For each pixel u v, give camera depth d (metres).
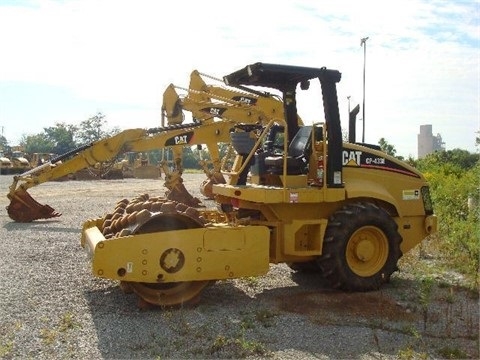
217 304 6.15
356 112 7.68
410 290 6.79
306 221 6.63
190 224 5.94
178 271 5.79
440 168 21.03
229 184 7.21
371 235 6.82
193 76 14.37
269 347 4.83
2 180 31.55
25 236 10.95
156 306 5.91
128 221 5.95
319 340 5.00
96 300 6.22
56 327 5.27
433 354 4.71
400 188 7.40
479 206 11.27
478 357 4.64
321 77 6.81
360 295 6.57
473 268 7.69
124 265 5.59
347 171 7.07
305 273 7.77
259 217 6.98
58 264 8.15
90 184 29.86
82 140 91.62
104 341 4.91
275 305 6.12
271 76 7.15
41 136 91.81
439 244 9.27
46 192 23.31
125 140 13.46
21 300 6.16
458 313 5.83
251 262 6.11
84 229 7.16
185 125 13.59
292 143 7.40
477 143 14.67
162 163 15.79
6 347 4.68
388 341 5.00
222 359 4.56
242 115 13.78
